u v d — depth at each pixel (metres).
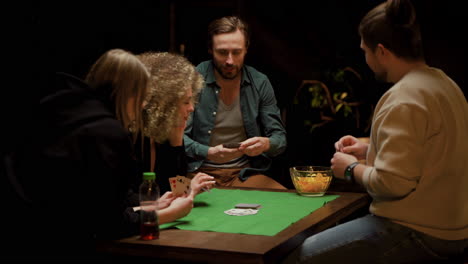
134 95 1.93
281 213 2.29
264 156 3.65
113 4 4.16
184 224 2.08
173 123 2.49
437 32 5.24
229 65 3.57
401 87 1.97
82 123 1.81
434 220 1.93
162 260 2.04
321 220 2.19
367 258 1.96
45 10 3.58
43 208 1.79
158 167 3.01
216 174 3.59
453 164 1.92
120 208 1.86
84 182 1.77
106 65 1.92
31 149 1.83
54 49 3.65
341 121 4.91
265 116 3.74
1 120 3.20
